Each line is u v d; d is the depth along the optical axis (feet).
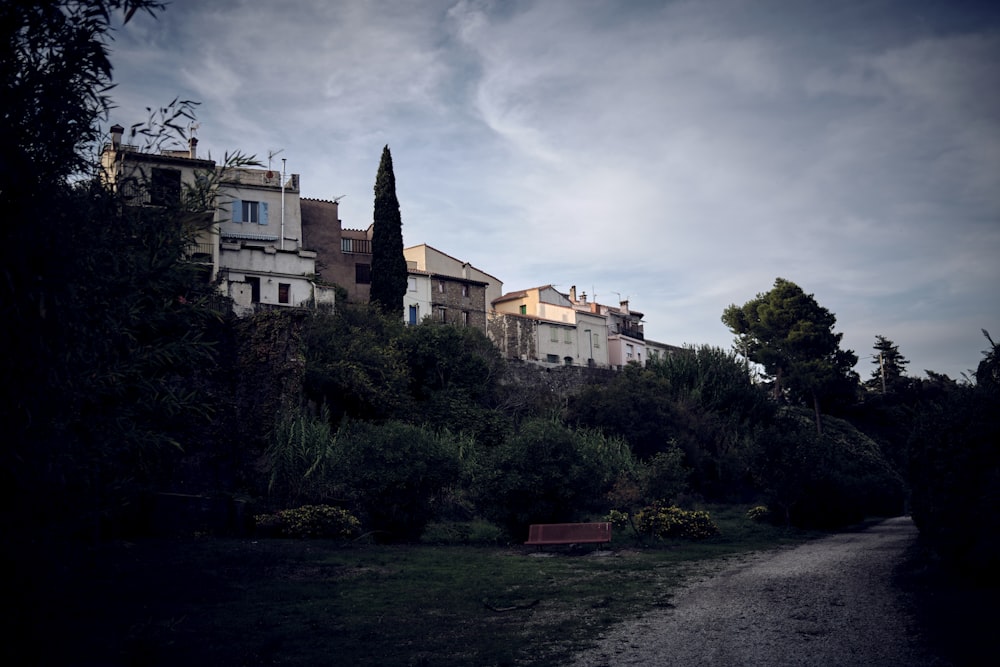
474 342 156.25
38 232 18.80
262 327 83.97
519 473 74.54
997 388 42.60
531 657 27.89
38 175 19.44
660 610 37.55
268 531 69.21
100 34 21.03
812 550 68.64
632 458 129.08
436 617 35.94
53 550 20.07
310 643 30.25
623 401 148.56
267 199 154.20
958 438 41.75
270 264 136.56
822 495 98.37
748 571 52.95
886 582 43.62
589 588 45.03
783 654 26.91
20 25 20.04
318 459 77.20
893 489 152.46
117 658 26.91
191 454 71.72
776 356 222.07
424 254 203.62
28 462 18.86
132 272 23.47
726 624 33.14
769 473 100.89
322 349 112.78
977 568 39.17
